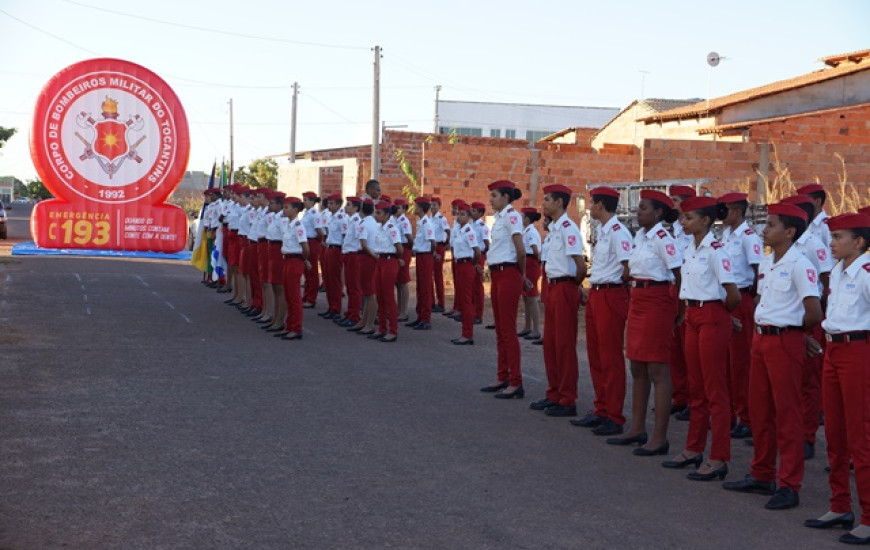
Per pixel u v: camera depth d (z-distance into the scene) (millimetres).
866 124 27172
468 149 25203
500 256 10320
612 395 8727
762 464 7004
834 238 6227
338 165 33062
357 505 6328
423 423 8859
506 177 25531
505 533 5895
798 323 6621
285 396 9797
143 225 26047
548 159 25766
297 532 5746
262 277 15617
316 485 6746
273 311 15758
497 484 6980
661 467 7715
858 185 24328
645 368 8297
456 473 7223
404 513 6199
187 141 25906
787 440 6684
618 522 6230
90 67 24781
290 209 14016
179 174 26000
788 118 26969
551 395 9656
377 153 31438
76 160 25109
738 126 27156
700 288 7445
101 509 6039
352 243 15633
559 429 8906
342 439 8109
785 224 6613
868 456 6016
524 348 14070
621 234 8617
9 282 20344
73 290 19375
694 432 7688
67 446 7523
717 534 6082
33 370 10672
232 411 9008
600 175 26125
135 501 6227
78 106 24891
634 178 26312
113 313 16062
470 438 8367
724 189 24062
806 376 8156
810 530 6262
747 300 8844
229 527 5789
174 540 5527
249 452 7562
